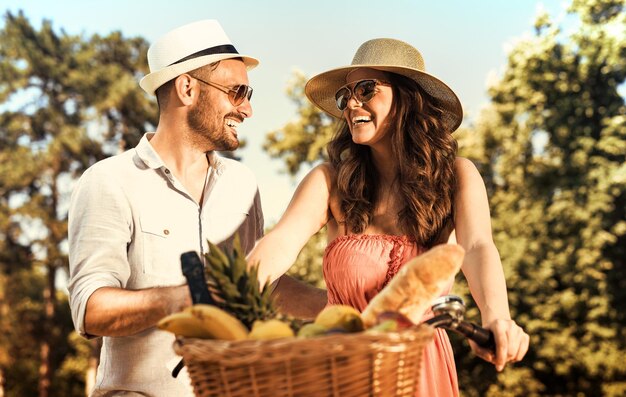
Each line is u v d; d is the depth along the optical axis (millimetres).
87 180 3541
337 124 3410
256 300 1921
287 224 3004
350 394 1739
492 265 2555
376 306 1915
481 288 2490
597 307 21875
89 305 3184
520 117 23750
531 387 22078
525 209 22781
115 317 3102
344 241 3006
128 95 28266
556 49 23500
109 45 30000
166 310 2977
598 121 23562
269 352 1691
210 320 1784
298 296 3820
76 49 29891
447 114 3195
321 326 1809
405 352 1795
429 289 1904
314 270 20734
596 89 23562
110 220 3477
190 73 3736
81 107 29359
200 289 1915
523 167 23688
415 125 3049
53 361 28641
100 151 28844
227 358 1713
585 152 22609
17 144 29172
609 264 21781
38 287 31250
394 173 3100
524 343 2133
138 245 3535
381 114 3049
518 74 23609
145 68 29891
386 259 2922
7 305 27328
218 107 3760
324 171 3182
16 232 27719
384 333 1737
